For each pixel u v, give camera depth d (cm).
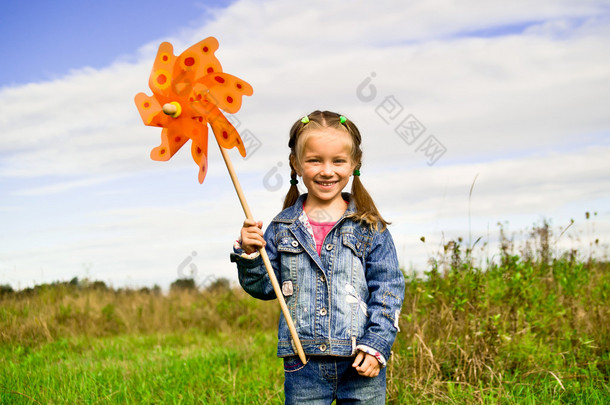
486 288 452
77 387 421
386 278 268
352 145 271
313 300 260
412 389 377
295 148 277
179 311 818
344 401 260
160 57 250
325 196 269
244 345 587
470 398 358
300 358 255
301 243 265
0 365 520
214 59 249
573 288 527
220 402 383
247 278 270
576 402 358
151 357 552
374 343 251
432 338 434
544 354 420
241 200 255
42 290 848
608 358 421
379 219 275
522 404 353
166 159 256
